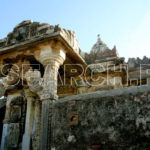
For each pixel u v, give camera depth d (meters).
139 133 4.73
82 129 5.54
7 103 11.91
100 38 13.90
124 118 5.05
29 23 8.45
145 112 4.84
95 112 5.52
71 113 5.92
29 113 9.45
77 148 5.40
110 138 5.04
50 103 6.80
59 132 5.89
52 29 7.47
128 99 5.18
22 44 7.69
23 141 9.05
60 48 7.51
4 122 11.45
